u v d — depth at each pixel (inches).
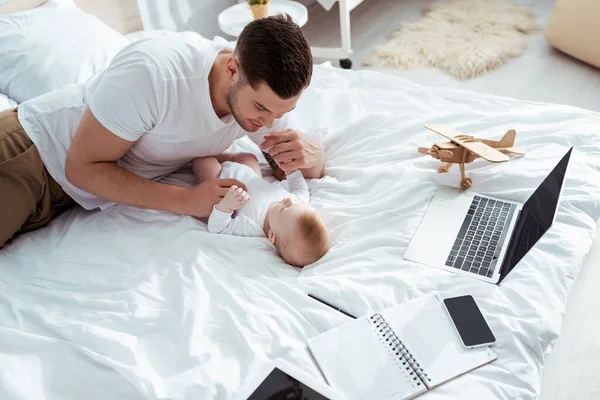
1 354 42.4
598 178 54.7
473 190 55.4
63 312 46.5
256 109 46.9
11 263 52.3
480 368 40.3
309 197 58.1
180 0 101.2
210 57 50.9
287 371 39.4
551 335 42.3
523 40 111.3
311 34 122.6
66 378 41.1
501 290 45.6
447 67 105.3
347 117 68.4
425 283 46.7
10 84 64.9
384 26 122.9
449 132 56.3
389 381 39.5
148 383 39.8
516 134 60.9
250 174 59.0
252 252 52.0
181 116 51.4
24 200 53.2
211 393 39.2
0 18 67.1
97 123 48.2
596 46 97.7
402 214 53.4
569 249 48.1
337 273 49.2
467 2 125.6
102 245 52.8
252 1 90.0
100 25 73.6
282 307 45.9
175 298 46.5
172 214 55.6
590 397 46.9
